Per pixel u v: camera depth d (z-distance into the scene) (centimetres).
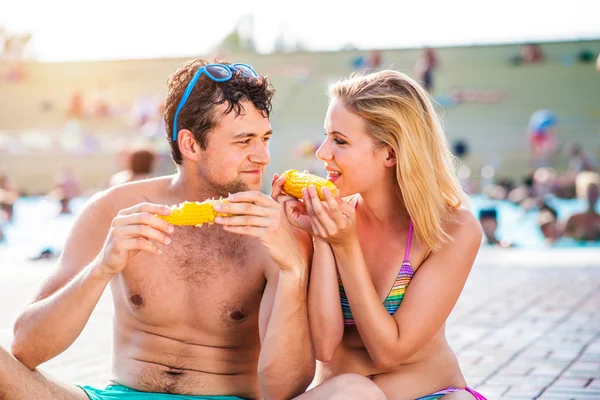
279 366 340
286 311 338
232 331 368
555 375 567
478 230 370
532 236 1752
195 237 367
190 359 367
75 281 331
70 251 367
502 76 3631
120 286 376
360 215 386
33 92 4072
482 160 2955
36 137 3331
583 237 1545
